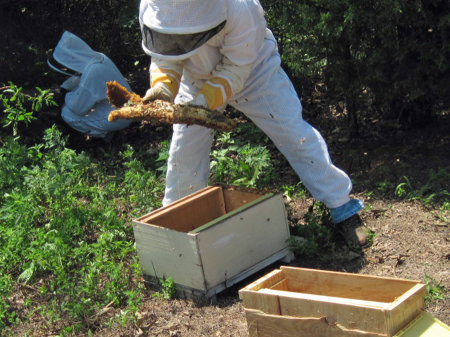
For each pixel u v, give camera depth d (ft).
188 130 11.41
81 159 15.74
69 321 10.34
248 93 11.09
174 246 10.28
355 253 11.19
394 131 16.01
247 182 13.74
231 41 9.99
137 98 9.99
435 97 15.26
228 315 9.96
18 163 15.78
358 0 13.64
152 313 10.22
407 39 13.94
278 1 15.34
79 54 17.46
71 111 17.33
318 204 12.50
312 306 7.66
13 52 21.13
